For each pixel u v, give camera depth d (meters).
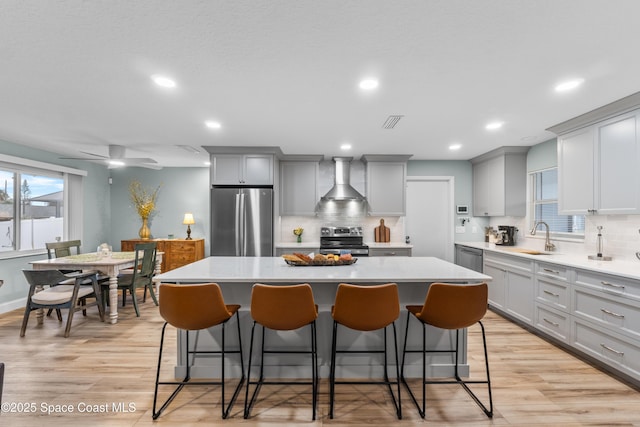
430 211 5.67
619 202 2.81
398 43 1.84
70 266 3.84
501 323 3.92
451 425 2.01
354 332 2.59
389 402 2.26
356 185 5.50
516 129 3.65
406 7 1.52
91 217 5.89
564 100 2.72
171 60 2.04
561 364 2.82
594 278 2.73
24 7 1.51
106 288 4.46
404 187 5.21
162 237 6.42
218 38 1.79
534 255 3.62
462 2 1.49
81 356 2.96
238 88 2.47
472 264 4.89
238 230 4.61
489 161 5.01
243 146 4.54
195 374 2.56
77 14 1.57
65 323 3.87
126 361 2.86
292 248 4.99
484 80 2.33
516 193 4.63
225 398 2.31
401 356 2.60
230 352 2.42
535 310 3.45
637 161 2.65
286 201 5.20
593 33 1.73
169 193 6.43
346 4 1.50
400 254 5.04
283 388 2.45
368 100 2.73
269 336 2.58
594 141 3.06
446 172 5.59
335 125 3.48
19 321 3.93
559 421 2.04
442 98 2.68
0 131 3.72
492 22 1.64
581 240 3.66
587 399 2.29
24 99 2.70
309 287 2.07
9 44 1.84
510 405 2.21
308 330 2.58
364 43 1.84
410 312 2.41
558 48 1.89
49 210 5.04
